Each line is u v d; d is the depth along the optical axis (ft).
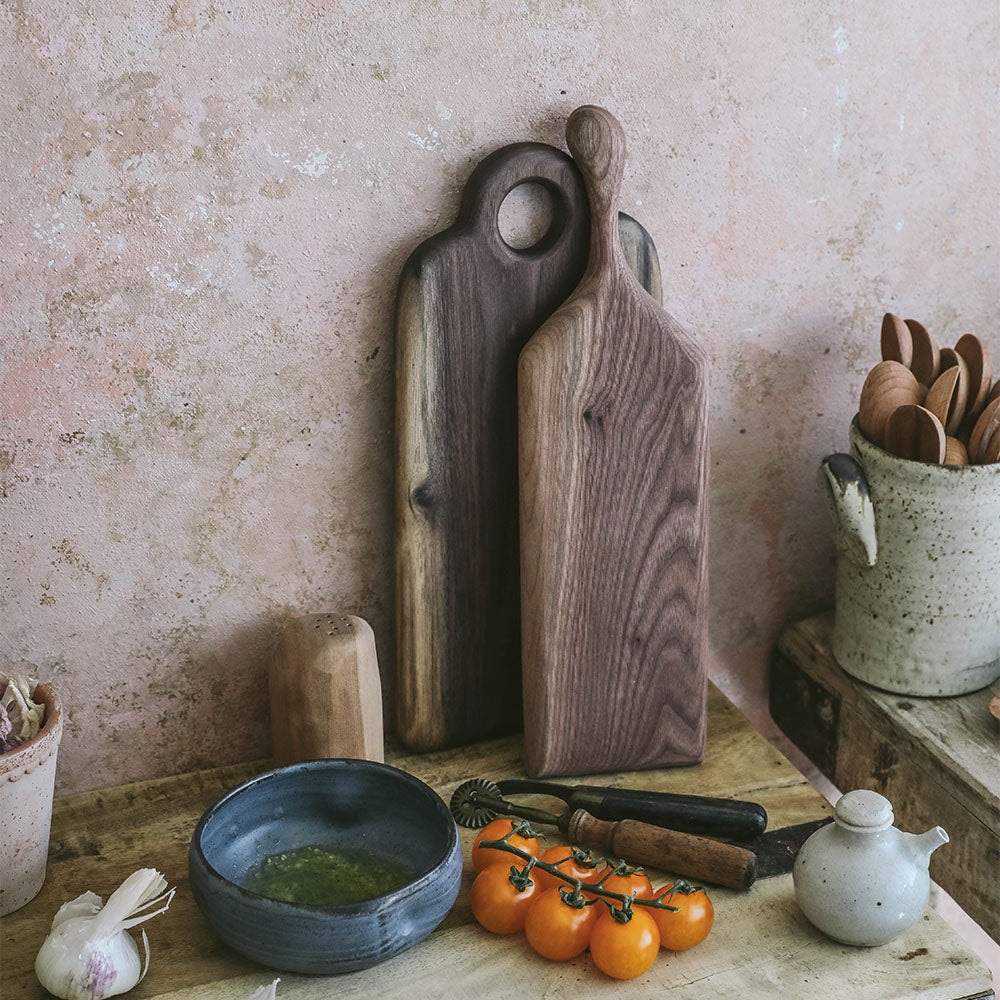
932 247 4.00
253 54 3.07
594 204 3.32
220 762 3.70
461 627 3.65
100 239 3.08
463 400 3.44
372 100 3.21
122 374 3.21
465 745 3.79
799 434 4.06
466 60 3.26
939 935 2.97
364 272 3.35
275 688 3.43
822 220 3.82
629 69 3.43
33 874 3.07
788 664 4.24
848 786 4.01
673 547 3.52
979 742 3.60
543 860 3.02
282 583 3.59
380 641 3.77
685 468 3.48
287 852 3.10
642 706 3.61
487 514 3.58
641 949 2.76
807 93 3.65
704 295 3.77
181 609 3.49
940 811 3.59
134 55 2.97
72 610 3.37
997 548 3.58
